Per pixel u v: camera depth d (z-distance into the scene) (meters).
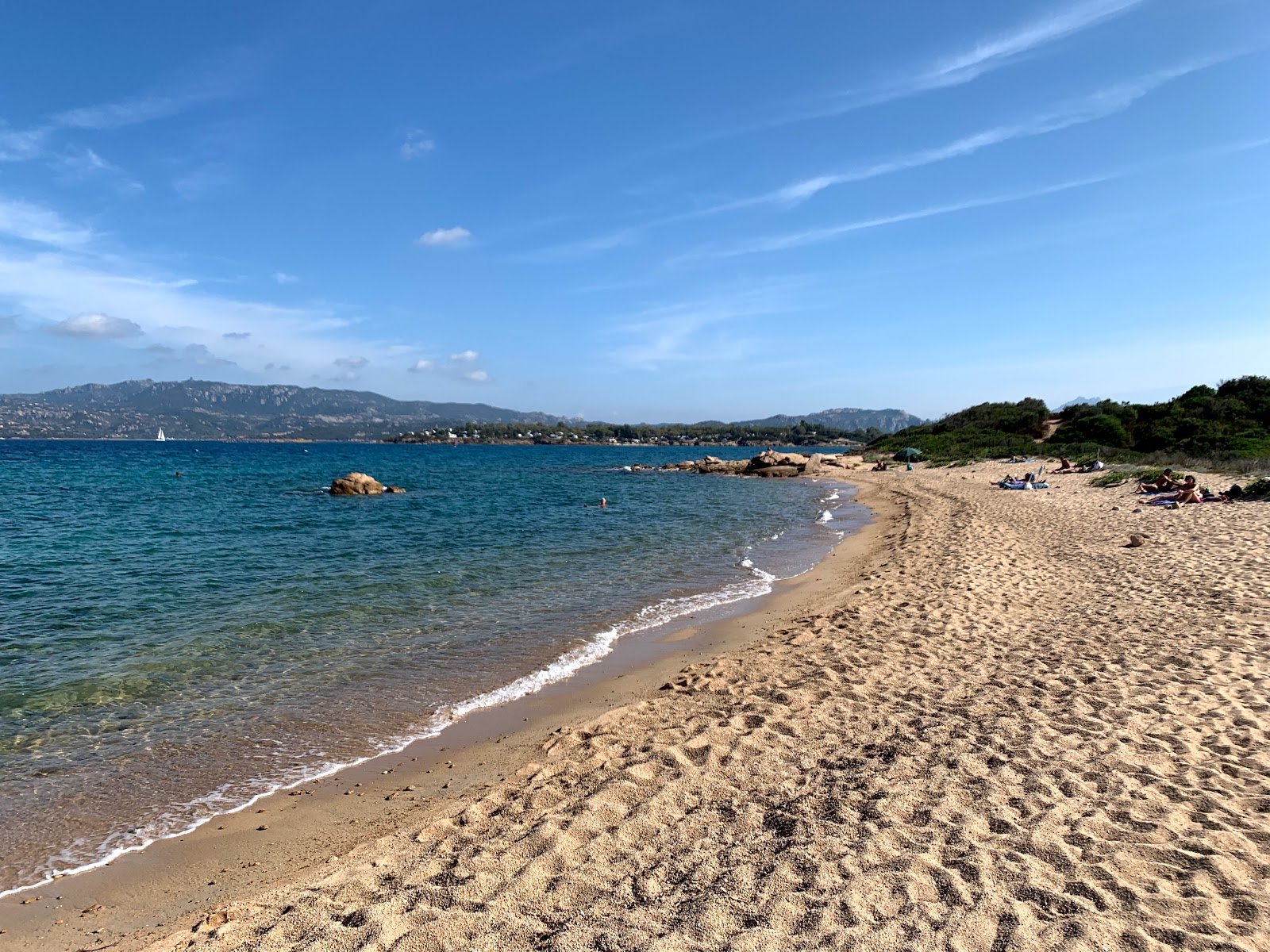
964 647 8.76
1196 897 3.56
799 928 3.50
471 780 6.14
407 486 46.94
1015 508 23.59
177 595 13.22
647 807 5.06
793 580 14.98
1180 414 47.34
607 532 23.28
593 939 3.53
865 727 6.35
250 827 5.44
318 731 7.30
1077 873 3.84
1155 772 5.02
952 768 5.30
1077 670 7.48
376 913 3.90
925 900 3.69
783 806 4.93
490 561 17.31
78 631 10.76
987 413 74.44
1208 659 7.42
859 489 40.78
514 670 9.20
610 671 9.17
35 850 5.15
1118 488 26.83
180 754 6.75
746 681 8.13
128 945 4.05
